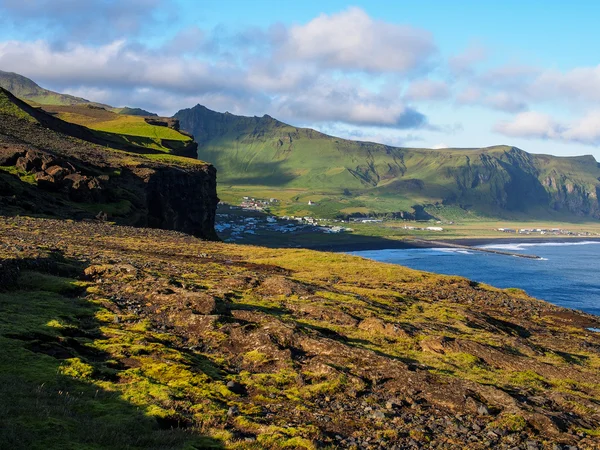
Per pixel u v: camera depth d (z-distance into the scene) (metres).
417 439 16.69
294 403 19.05
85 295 30.98
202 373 20.45
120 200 109.88
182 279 40.75
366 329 32.22
